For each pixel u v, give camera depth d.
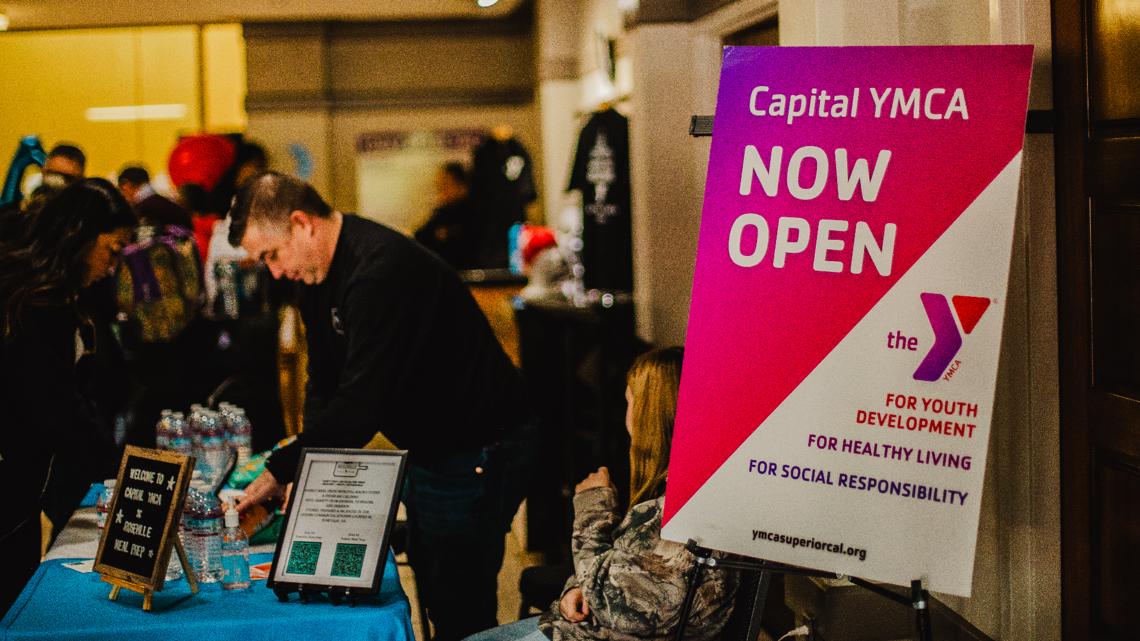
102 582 2.57
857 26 3.11
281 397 5.85
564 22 9.63
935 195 2.07
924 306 2.05
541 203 12.15
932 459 2.04
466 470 3.28
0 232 3.14
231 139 9.14
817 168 2.13
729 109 2.19
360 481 2.52
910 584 2.03
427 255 3.16
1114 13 2.38
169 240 5.11
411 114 12.12
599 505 2.55
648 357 2.49
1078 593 2.61
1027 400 2.69
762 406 2.12
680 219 5.41
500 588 4.89
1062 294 2.62
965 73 2.09
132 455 2.54
